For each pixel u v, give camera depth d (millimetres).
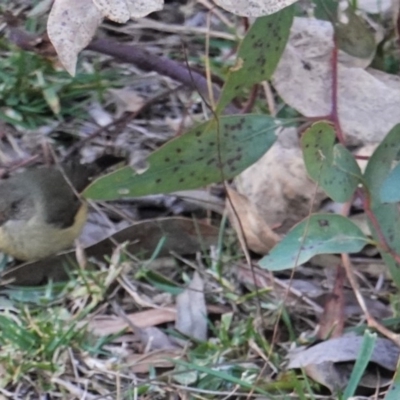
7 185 4145
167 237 4082
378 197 3258
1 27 5328
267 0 2207
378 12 4363
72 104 5074
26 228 4043
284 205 4098
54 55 4508
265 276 3943
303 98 3639
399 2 3883
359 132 3672
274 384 3287
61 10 2500
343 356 3271
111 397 3355
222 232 4066
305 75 3627
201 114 4949
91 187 3271
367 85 3648
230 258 4012
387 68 4457
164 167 3289
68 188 4184
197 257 4082
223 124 3283
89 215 4418
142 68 4637
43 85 4973
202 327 3732
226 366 3439
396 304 3693
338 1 3484
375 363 3314
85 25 2516
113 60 5246
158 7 2154
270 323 3662
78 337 3607
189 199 4398
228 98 3295
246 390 3320
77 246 4113
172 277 4039
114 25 5504
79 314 3771
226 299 3863
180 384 3385
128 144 4777
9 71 5074
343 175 3170
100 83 5055
